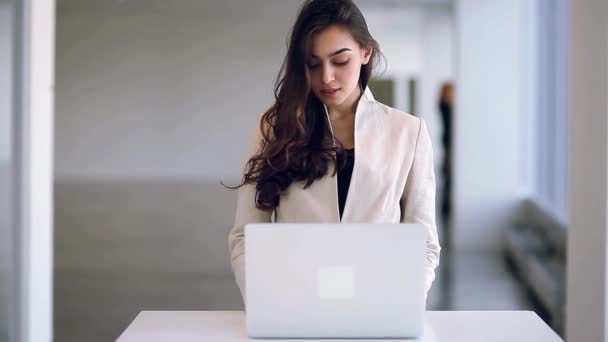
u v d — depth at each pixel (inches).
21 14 131.0
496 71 299.9
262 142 82.7
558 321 180.9
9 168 129.0
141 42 574.9
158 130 580.1
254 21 576.7
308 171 79.4
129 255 270.5
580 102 134.0
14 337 131.5
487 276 245.1
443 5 470.9
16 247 131.9
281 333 68.9
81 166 578.6
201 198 451.2
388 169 81.4
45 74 139.3
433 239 81.6
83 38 572.4
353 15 77.9
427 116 561.6
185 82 579.5
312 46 77.2
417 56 599.5
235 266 78.6
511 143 303.1
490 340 70.2
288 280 67.9
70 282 225.0
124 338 70.3
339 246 67.4
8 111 128.2
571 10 138.1
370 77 83.7
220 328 73.5
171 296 207.2
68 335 167.3
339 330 68.4
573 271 138.3
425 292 72.0
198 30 576.1
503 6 296.5
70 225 339.6
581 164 133.7
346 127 84.5
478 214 306.7
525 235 275.1
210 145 583.8
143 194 468.1
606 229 122.9
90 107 576.1
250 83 581.0
